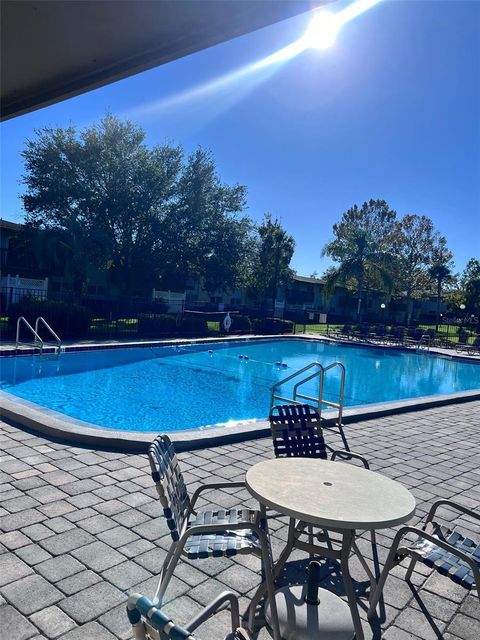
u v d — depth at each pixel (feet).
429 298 152.05
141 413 29.78
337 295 141.59
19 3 4.78
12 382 35.99
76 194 77.25
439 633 8.36
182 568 9.73
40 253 71.26
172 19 5.01
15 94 6.79
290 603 8.55
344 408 25.72
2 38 5.44
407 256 132.36
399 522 7.33
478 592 7.34
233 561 10.14
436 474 16.78
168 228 84.12
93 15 4.97
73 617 7.99
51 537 10.47
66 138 77.25
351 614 7.65
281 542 11.10
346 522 7.09
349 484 8.63
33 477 13.69
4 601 8.29
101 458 15.52
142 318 59.21
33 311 49.49
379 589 8.49
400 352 69.26
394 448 19.70
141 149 81.66
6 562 9.44
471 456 19.13
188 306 92.02
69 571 9.27
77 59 5.85
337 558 7.93
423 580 9.97
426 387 46.91
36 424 18.13
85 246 74.33
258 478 8.69
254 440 19.04
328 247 100.42
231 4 4.70
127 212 80.23
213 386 39.47
